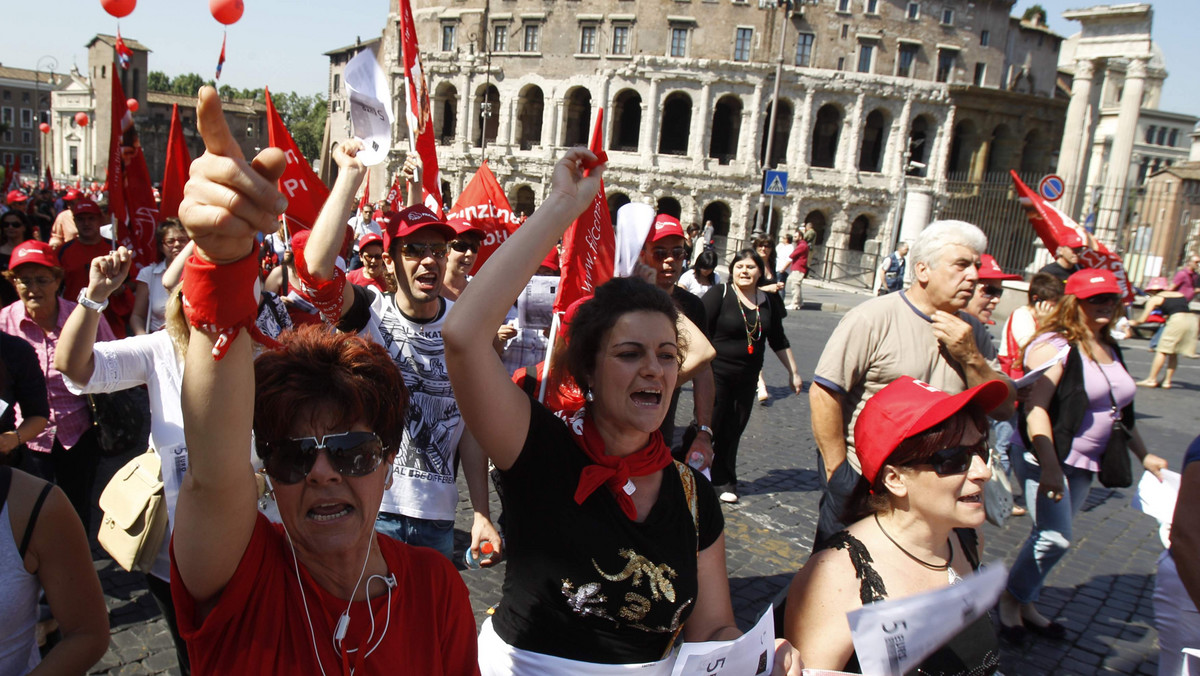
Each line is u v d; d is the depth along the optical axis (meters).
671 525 2.04
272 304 3.15
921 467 2.17
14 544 1.90
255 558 1.59
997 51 44.81
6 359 3.37
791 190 41.62
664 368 1.99
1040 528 4.19
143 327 5.45
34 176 79.62
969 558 2.52
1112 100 48.19
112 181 6.32
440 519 3.20
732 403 6.07
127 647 3.80
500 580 4.77
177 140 6.52
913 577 2.22
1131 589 5.19
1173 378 13.52
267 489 2.61
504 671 2.09
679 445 7.54
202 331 1.30
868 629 1.94
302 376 1.61
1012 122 45.22
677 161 41.69
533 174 43.81
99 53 59.12
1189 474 2.57
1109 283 4.02
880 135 46.50
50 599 1.97
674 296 4.97
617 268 4.37
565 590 1.96
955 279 3.33
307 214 4.54
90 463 4.27
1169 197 21.16
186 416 1.36
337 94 58.84
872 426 2.27
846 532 2.31
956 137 46.31
